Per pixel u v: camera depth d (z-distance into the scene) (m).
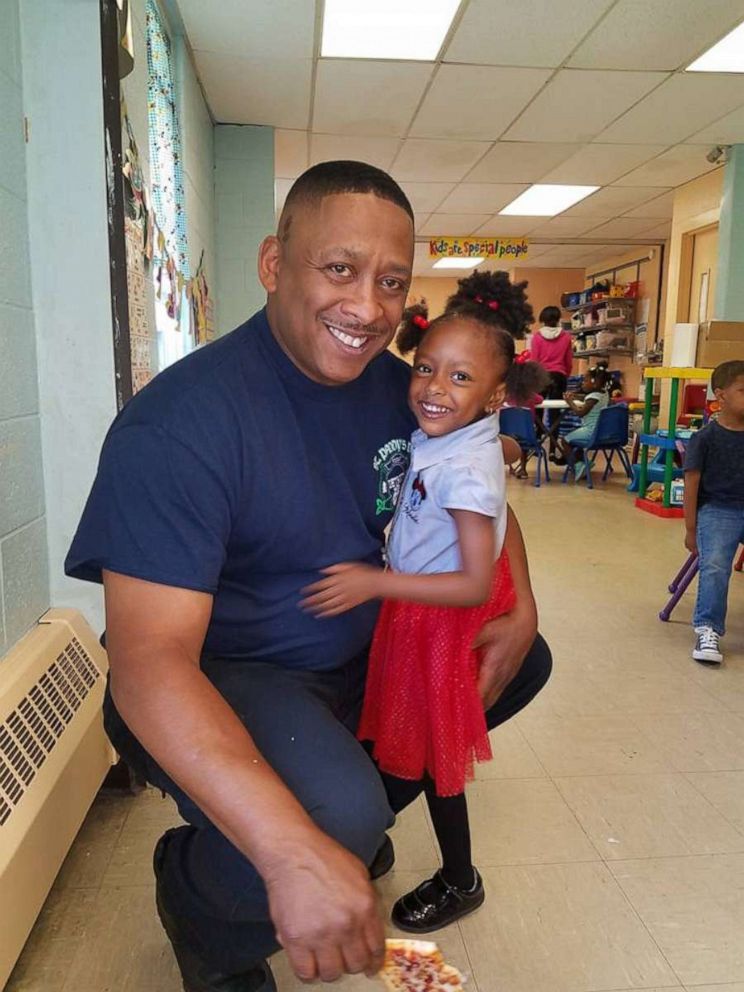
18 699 1.36
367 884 0.71
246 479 0.96
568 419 7.98
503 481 1.22
